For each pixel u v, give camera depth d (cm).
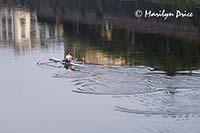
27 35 7531
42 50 6012
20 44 6656
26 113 3600
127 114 3509
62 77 4575
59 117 3506
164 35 6781
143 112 3550
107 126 3319
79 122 3394
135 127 3294
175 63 4956
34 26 8481
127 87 4144
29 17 10000
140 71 4662
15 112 3631
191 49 5662
